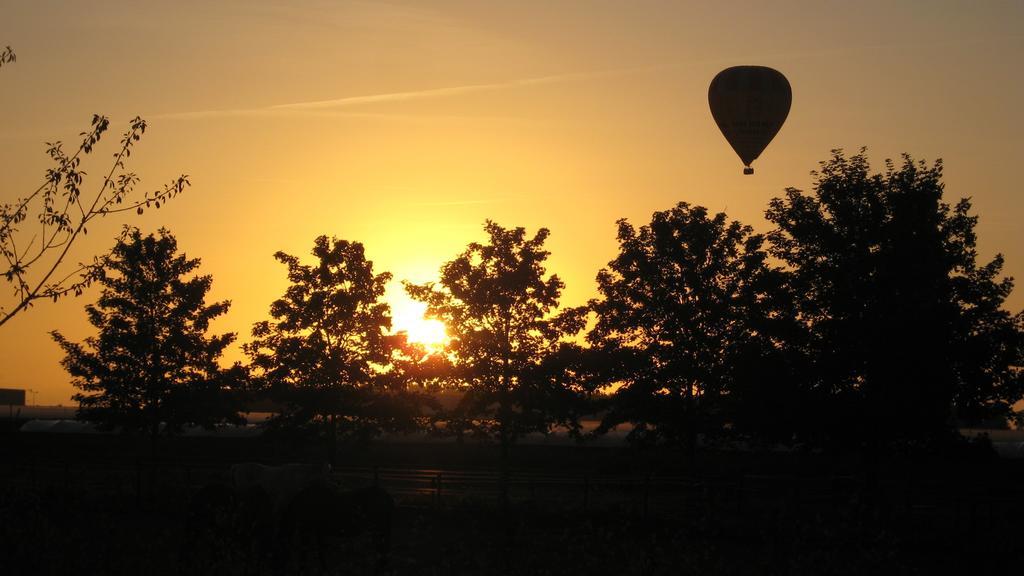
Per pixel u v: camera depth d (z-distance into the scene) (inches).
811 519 1194.6
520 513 1268.5
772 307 1385.3
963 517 1286.9
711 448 1476.4
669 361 1428.4
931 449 1277.1
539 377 1422.2
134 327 1493.6
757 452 1942.7
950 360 1245.7
